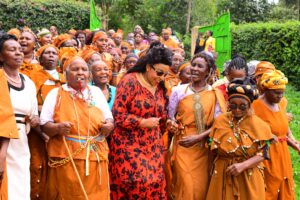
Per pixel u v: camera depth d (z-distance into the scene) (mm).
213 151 5102
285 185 5566
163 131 5438
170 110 5406
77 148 4605
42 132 4945
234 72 5758
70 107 4664
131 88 4961
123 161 4949
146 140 5020
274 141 4969
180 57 6816
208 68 5273
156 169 5043
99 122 4750
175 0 30625
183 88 5395
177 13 30797
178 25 30828
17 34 7535
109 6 28516
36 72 5461
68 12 19016
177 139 5348
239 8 33375
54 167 4641
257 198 4836
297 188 7191
